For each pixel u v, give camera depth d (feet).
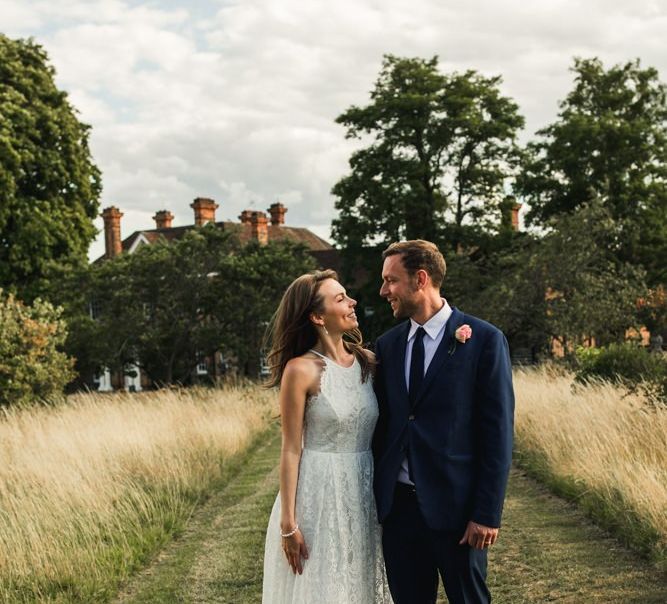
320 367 10.87
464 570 10.18
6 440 29.07
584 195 95.71
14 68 78.89
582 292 64.54
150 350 72.95
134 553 17.97
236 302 73.31
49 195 79.25
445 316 10.67
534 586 14.85
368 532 11.06
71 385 80.94
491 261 82.23
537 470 25.09
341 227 99.04
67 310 70.54
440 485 10.08
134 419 34.96
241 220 133.69
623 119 98.37
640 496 17.47
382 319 96.43
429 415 10.31
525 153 99.30
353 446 10.99
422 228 98.17
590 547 17.01
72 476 22.26
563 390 33.76
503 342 10.43
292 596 10.93
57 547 16.69
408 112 96.68
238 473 30.50
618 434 23.20
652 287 89.81
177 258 71.61
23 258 75.87
